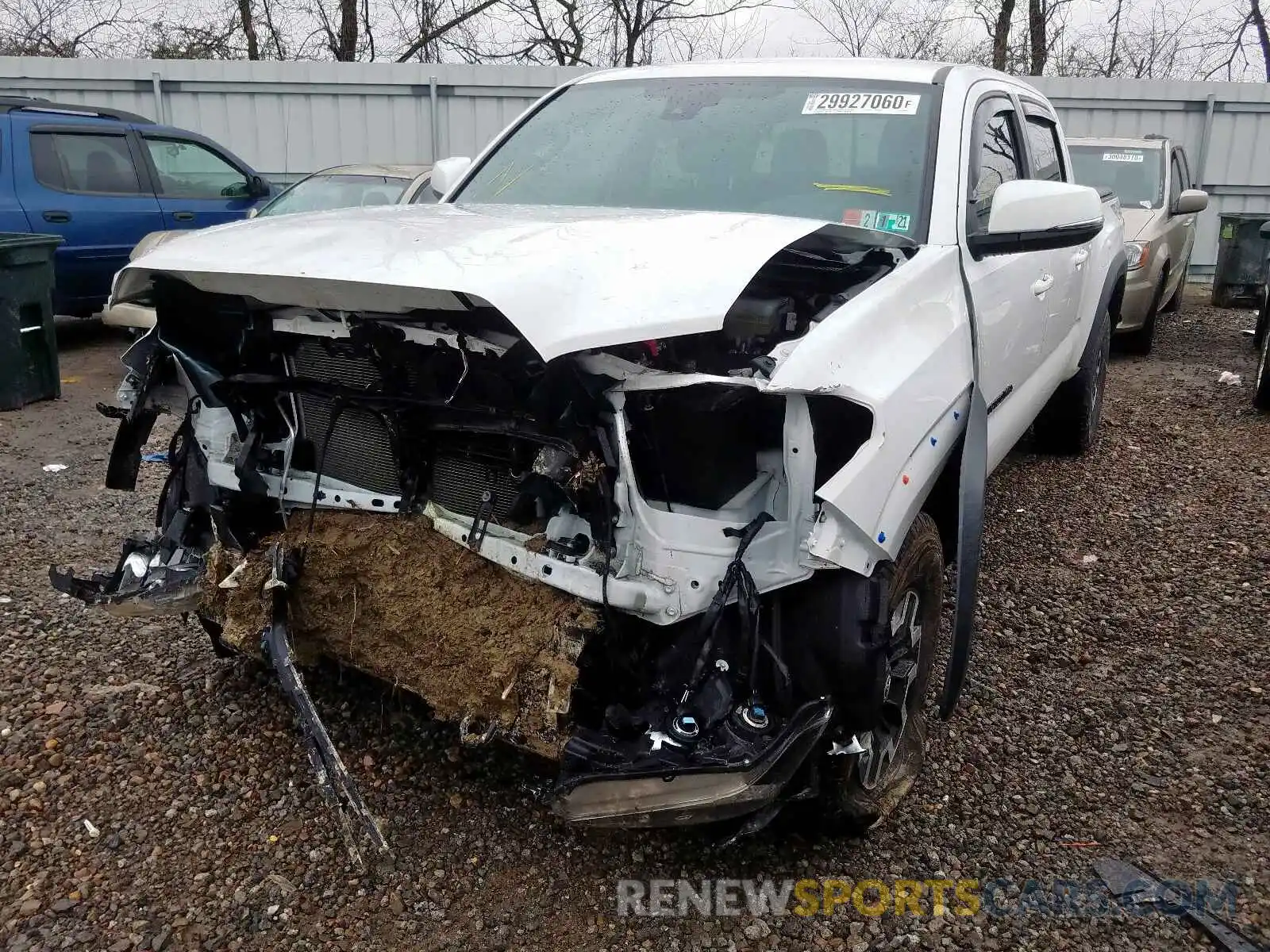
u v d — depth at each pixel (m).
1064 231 3.27
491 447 2.49
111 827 2.81
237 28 19.94
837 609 2.46
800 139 3.65
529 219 2.94
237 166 10.46
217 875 2.65
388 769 3.07
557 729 2.31
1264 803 3.10
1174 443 6.91
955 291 3.18
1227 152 14.32
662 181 3.65
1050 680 3.79
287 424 2.89
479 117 13.52
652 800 2.28
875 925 2.57
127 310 4.06
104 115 9.52
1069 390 5.89
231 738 3.22
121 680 3.54
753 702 2.41
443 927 2.50
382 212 3.26
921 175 3.45
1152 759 3.32
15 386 7.29
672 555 2.35
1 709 3.34
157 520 3.29
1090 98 14.10
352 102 13.38
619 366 2.27
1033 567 4.78
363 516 2.76
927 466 2.73
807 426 2.34
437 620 2.55
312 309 2.58
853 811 2.72
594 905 2.59
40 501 5.38
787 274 2.87
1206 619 4.29
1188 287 15.06
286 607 2.80
